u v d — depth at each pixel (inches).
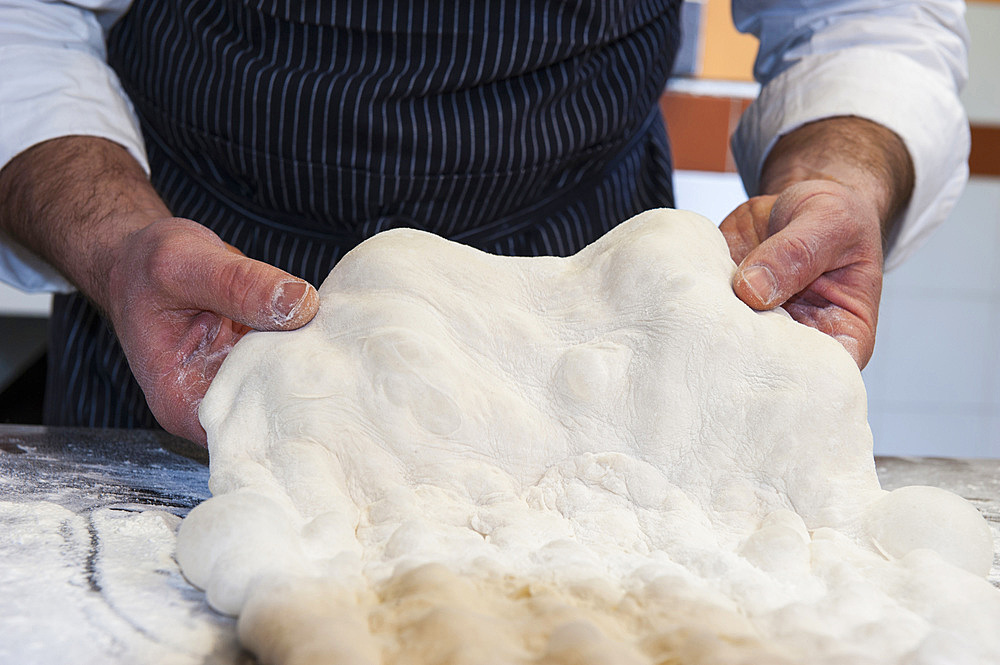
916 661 14.7
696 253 23.8
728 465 21.1
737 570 18.0
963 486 33.9
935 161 40.6
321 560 18.4
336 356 22.7
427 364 22.1
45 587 18.9
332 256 37.8
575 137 37.6
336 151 35.0
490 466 21.9
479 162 35.8
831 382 21.2
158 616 17.8
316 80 33.9
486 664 13.6
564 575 17.7
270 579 16.6
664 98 86.6
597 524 20.5
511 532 19.7
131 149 37.8
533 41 34.3
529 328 23.5
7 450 33.0
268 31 34.6
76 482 28.6
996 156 101.9
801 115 40.8
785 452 20.8
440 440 21.9
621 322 23.0
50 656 16.0
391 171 35.3
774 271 23.8
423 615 15.5
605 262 24.4
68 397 44.1
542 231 39.1
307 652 13.9
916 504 19.5
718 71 87.3
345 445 21.7
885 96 39.6
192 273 24.6
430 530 19.5
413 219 36.7
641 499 21.0
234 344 27.1
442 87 34.4
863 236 28.4
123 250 28.7
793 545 18.6
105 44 42.7
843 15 44.3
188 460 33.0
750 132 45.5
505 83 35.6
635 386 22.0
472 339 23.3
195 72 36.1
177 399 26.6
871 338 28.7
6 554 20.8
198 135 37.0
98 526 23.3
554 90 36.1
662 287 22.9
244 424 22.2
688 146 88.0
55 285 42.2
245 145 35.8
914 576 17.7
